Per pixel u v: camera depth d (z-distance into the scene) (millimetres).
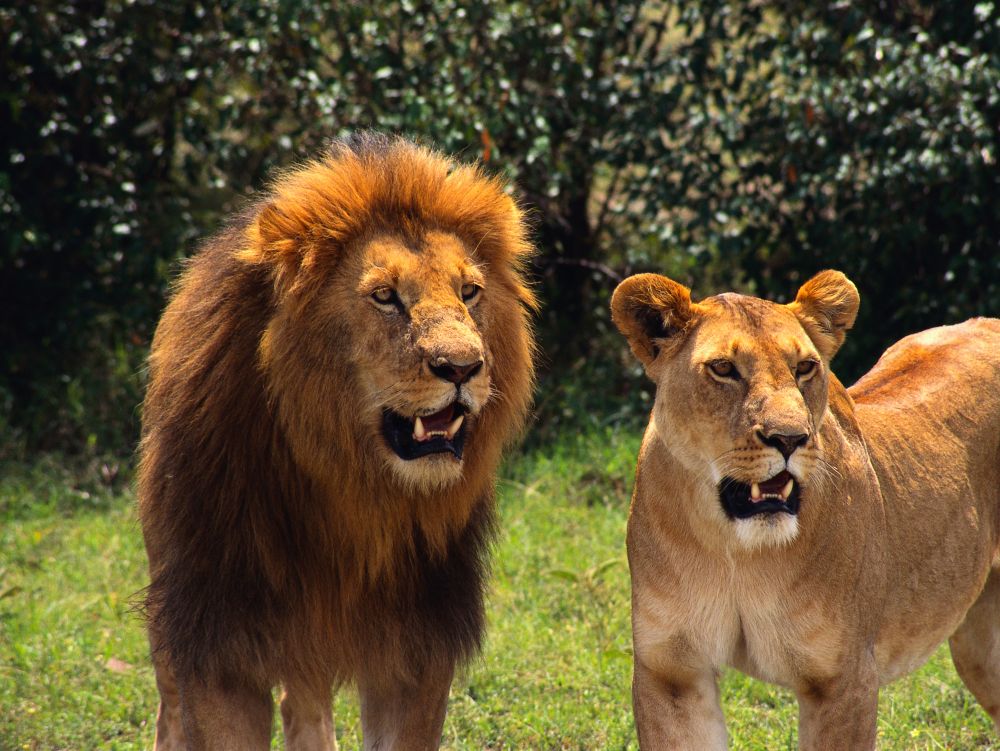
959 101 14039
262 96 16031
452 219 6531
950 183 14281
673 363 6309
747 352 6039
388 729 7176
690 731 6500
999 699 7910
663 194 15023
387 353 6102
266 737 6945
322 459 6332
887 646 7055
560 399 15820
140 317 15938
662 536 6422
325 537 6598
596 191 18469
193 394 6727
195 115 16219
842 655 6379
